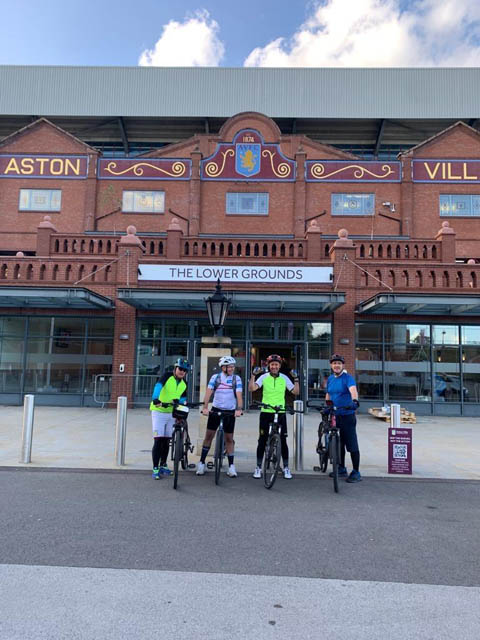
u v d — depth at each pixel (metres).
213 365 9.12
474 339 16.33
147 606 3.38
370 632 3.10
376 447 10.11
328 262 16.36
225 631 3.07
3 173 24.09
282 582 3.81
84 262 16.59
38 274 16.55
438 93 37.50
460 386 16.17
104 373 16.50
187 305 15.99
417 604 3.50
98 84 38.44
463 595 3.66
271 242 17.09
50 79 38.66
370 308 14.95
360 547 4.62
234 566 4.10
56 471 7.52
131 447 9.45
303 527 5.17
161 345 16.55
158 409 7.28
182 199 23.78
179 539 4.71
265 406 7.12
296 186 23.62
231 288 16.27
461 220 23.42
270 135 24.41
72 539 4.66
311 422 13.88
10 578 3.78
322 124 38.38
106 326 16.70
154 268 16.47
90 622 3.15
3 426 11.77
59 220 23.77
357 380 16.22
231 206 23.70
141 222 23.73
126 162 24.12
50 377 16.58
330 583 3.82
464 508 6.03
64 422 12.69
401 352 16.33
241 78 38.16
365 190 23.70
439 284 16.08
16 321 16.77
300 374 16.38
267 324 16.55
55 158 24.17
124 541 4.63
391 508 5.98
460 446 10.29
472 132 23.98
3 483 6.78
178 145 24.41
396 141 40.00
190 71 38.41
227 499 6.21
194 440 10.77
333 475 6.81
